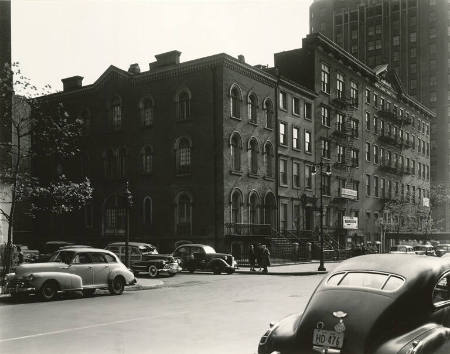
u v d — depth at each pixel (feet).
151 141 135.23
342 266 24.80
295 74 166.09
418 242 188.75
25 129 110.52
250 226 127.54
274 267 115.24
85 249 60.18
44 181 154.92
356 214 185.57
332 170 170.30
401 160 229.04
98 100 146.72
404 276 22.63
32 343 32.55
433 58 340.39
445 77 337.11
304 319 22.49
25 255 104.47
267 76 139.03
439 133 335.67
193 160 127.34
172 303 52.95
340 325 21.25
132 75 138.10
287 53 168.04
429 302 22.35
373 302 21.65
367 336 20.72
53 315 44.73
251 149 134.31
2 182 85.76
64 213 148.97
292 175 149.48
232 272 101.14
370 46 360.07
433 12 342.03
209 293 62.85
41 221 153.28
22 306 51.16
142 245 97.04
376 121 206.18
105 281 60.59
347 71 183.73
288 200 146.61
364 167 193.47
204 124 126.31
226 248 121.39
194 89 128.36
